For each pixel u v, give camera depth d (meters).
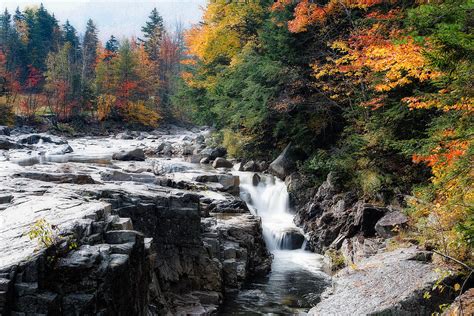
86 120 63.69
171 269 10.33
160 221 10.45
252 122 22.61
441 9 5.75
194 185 17.09
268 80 20.59
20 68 73.44
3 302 4.77
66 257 5.62
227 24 26.97
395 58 8.24
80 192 9.83
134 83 65.75
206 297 10.42
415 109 13.38
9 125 51.19
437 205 8.78
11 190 9.65
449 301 7.57
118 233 6.76
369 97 16.16
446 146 7.59
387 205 14.26
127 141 48.12
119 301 5.82
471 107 7.04
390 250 10.90
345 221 14.80
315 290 11.76
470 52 5.68
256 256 13.41
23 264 5.09
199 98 33.66
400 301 7.61
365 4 15.66
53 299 5.07
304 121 20.78
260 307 10.58
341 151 17.52
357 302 8.09
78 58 89.44
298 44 19.91
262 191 20.56
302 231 16.34
